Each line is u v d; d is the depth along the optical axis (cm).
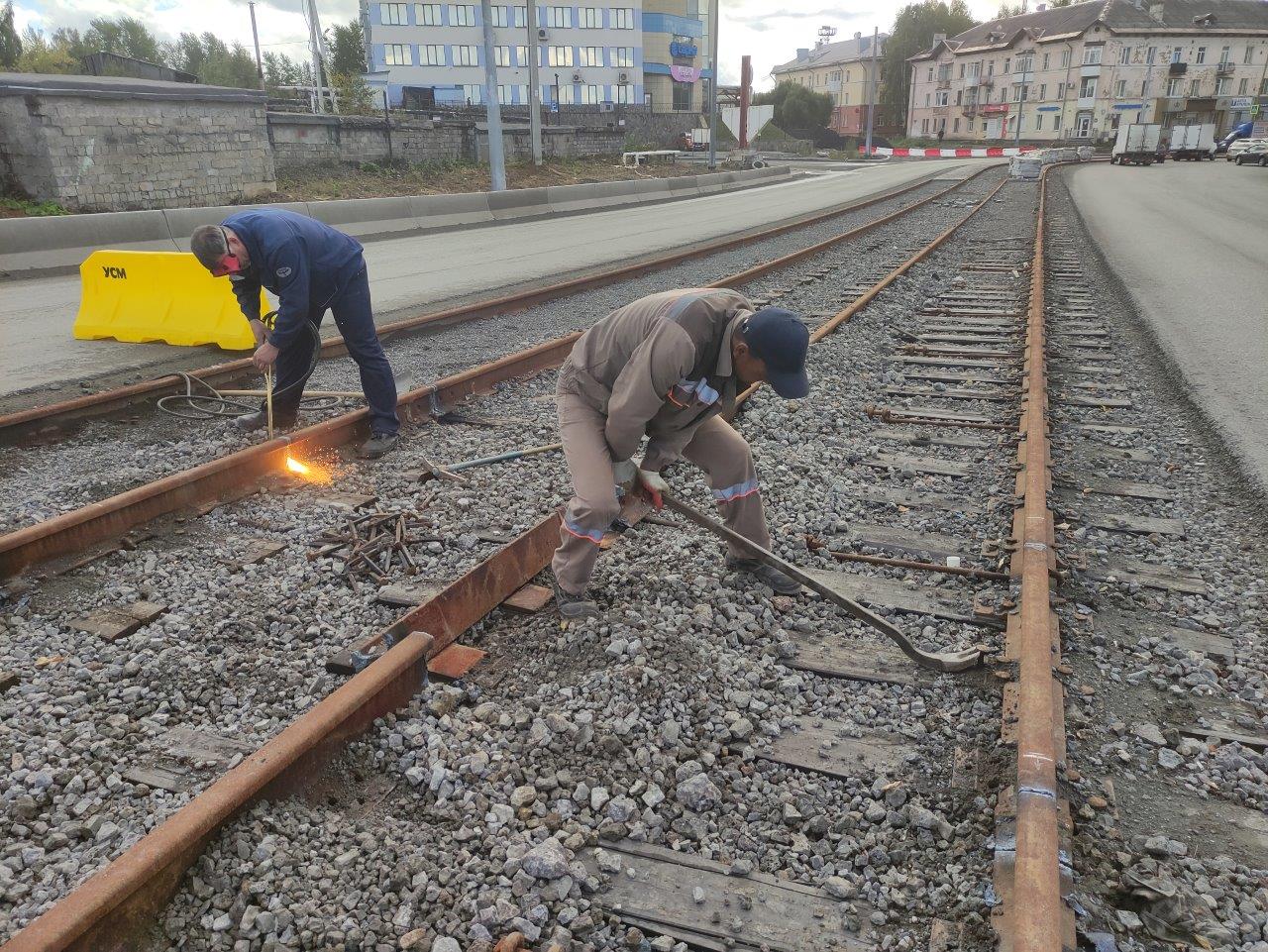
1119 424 627
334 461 541
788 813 261
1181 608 381
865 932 223
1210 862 246
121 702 311
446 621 341
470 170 2769
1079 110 7731
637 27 7125
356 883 231
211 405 645
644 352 292
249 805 247
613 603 372
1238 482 518
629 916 228
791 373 284
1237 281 1209
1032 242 1603
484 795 266
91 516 417
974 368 769
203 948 213
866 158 7069
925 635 355
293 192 2109
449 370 744
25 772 274
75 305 1014
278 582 392
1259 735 298
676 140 5631
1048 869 212
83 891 200
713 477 380
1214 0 7862
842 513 473
